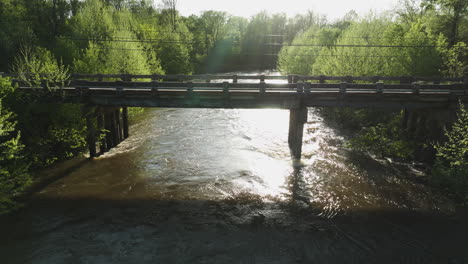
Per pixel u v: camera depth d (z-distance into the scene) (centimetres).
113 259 913
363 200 1266
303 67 4275
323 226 1089
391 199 1270
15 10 4019
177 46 4544
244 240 1011
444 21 2931
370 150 1847
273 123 2545
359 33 2927
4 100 1308
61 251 945
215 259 917
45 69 1595
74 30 3378
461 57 2420
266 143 2011
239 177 1488
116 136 1906
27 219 1114
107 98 1568
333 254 944
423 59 2178
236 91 1547
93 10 3538
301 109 1577
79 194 1303
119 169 1568
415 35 2312
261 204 1244
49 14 4459
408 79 1691
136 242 995
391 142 1848
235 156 1759
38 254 929
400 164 1638
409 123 1825
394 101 1510
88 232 1045
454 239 1005
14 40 3353
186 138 2089
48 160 1559
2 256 915
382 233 1045
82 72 2069
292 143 1844
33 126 1473
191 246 978
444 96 1455
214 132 2238
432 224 1091
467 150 1233
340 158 1731
